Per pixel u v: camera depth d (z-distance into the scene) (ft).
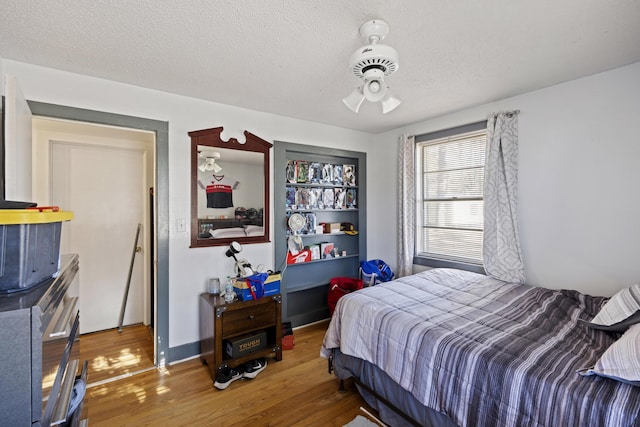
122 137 10.73
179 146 8.89
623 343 4.19
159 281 8.61
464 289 8.23
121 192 11.47
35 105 6.95
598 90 7.59
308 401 7.11
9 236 3.15
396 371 5.81
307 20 5.34
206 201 9.37
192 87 8.34
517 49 6.38
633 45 6.24
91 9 5.00
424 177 12.18
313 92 8.72
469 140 10.68
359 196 13.32
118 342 10.20
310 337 10.81
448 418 5.13
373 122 11.87
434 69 7.30
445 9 5.03
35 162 9.68
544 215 8.59
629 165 7.18
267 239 10.62
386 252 13.26
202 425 6.29
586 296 7.12
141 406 6.89
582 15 5.21
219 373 7.80
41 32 5.66
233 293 8.55
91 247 10.99
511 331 5.64
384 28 5.34
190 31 5.67
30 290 3.31
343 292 11.50
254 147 10.31
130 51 6.40
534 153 8.75
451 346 5.18
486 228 9.58
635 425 3.40
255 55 6.59
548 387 4.08
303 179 11.78
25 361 2.73
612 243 7.45
